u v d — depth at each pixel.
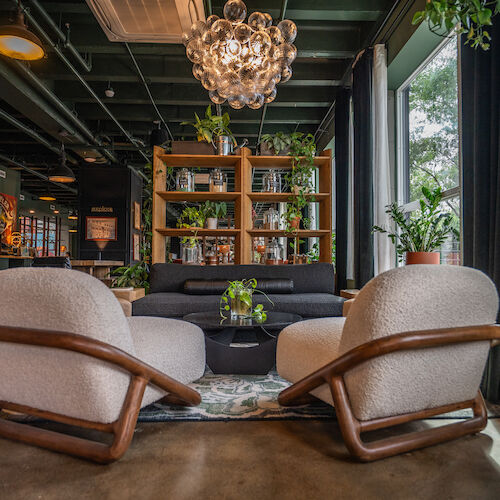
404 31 3.57
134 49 4.97
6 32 3.31
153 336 1.59
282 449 1.40
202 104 6.64
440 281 1.27
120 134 8.23
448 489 1.15
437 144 3.51
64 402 1.28
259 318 2.30
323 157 4.04
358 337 1.26
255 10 4.03
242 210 3.87
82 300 1.18
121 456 1.23
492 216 2.00
